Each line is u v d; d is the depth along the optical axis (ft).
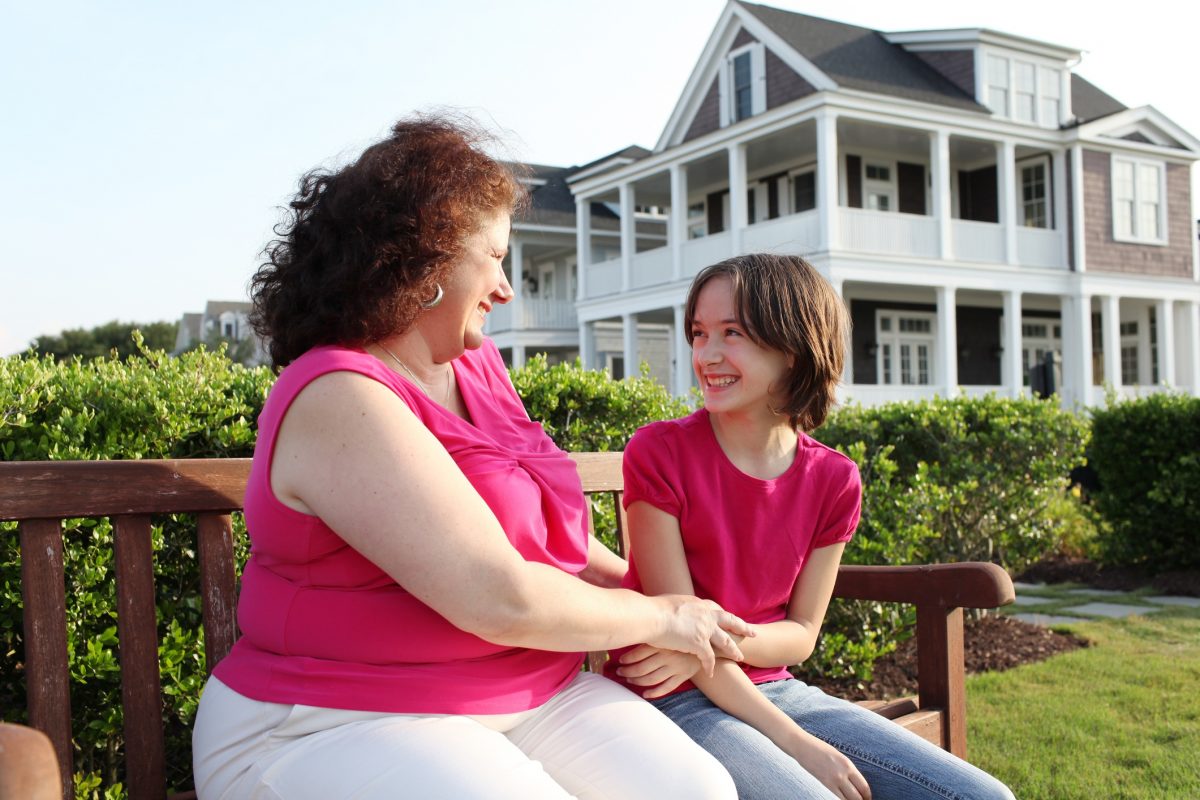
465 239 5.31
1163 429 24.47
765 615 6.89
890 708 7.23
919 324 72.02
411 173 5.15
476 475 5.24
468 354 6.18
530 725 5.40
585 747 5.24
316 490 4.60
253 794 4.68
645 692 6.22
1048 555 28.09
